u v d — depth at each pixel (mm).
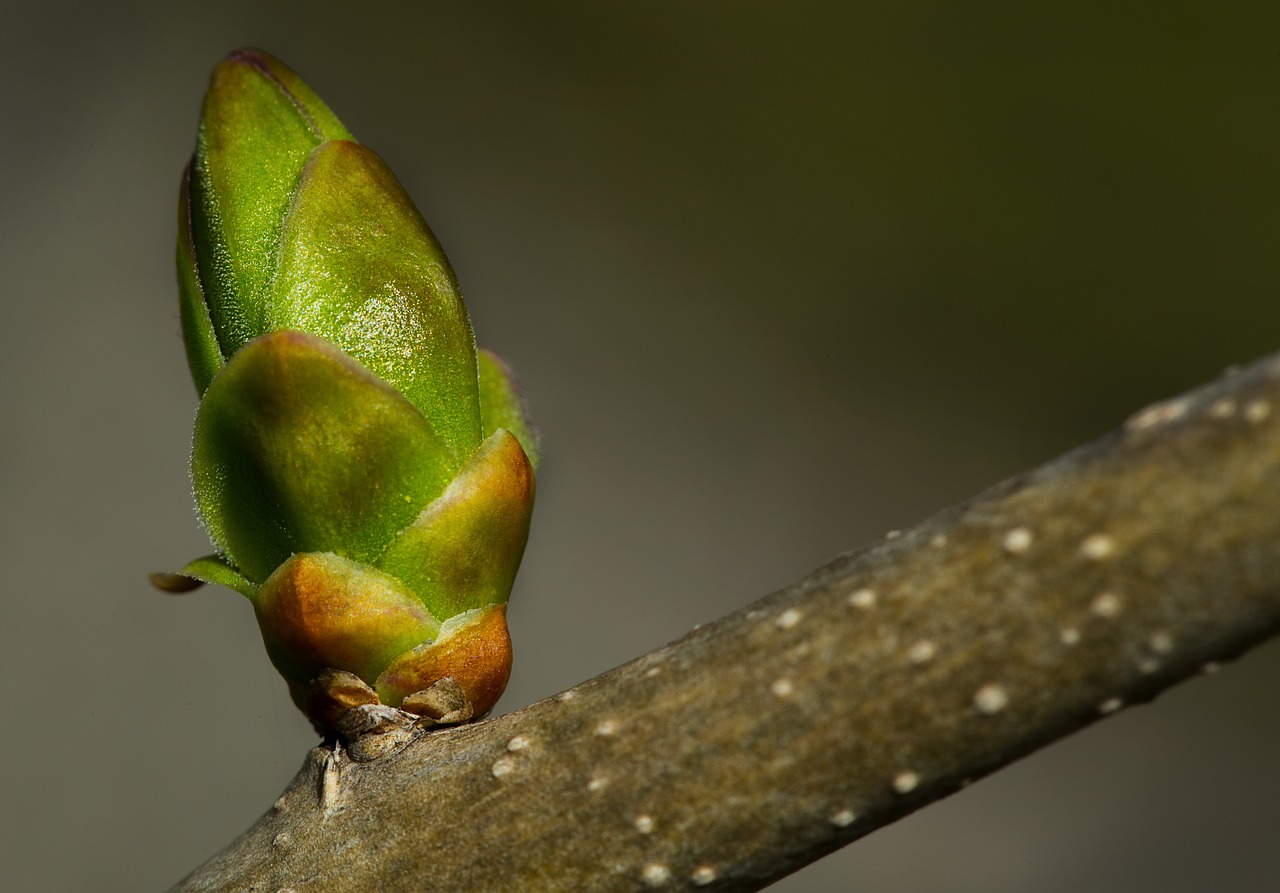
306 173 118
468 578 119
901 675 112
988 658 111
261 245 118
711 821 114
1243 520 109
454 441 119
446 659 118
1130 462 111
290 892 117
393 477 118
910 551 112
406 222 118
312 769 118
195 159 119
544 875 115
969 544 112
